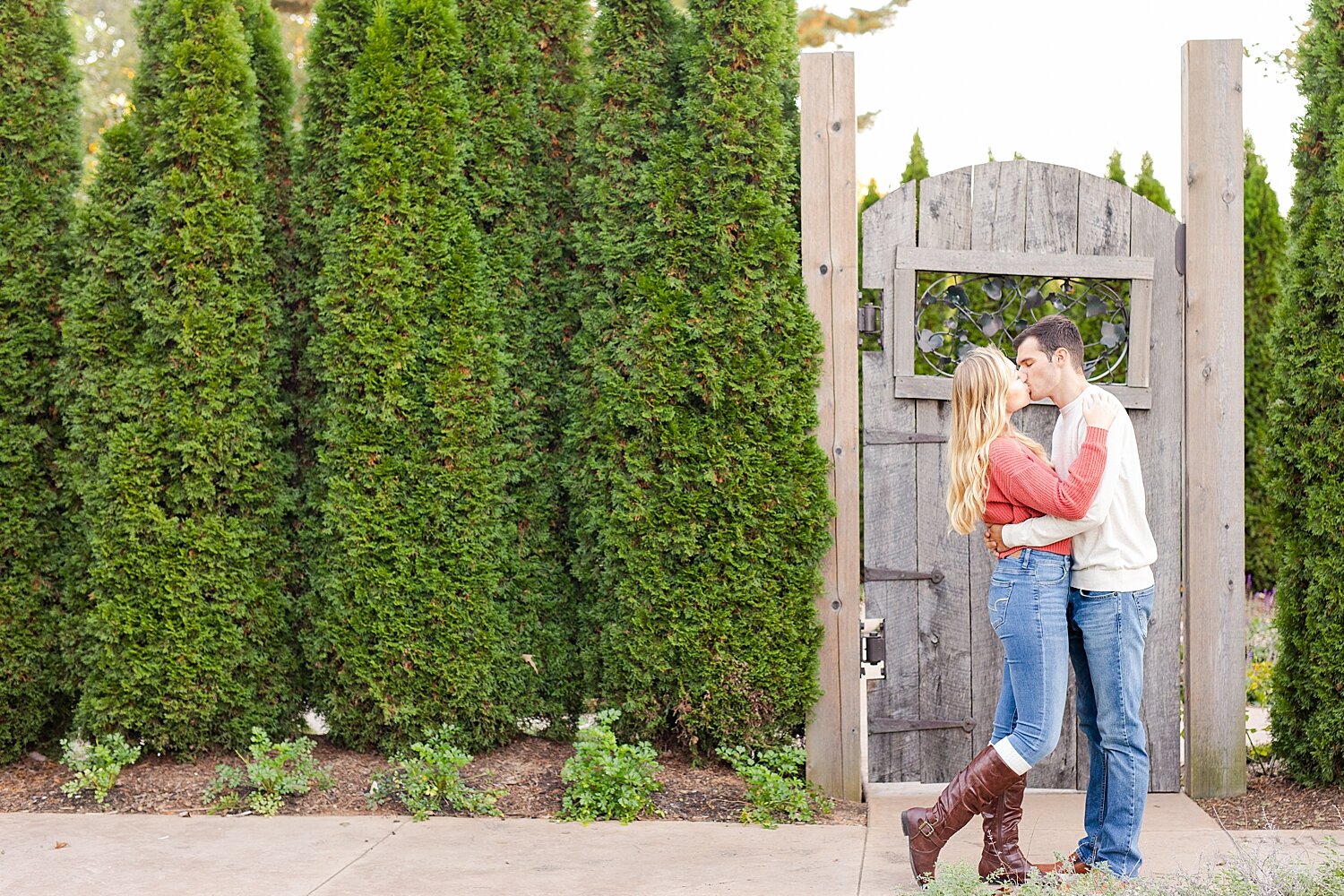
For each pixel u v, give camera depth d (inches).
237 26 175.8
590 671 178.9
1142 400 172.4
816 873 135.7
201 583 173.3
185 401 172.1
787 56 178.2
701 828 153.7
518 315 182.5
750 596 168.4
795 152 174.4
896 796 173.6
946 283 194.5
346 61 177.6
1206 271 169.6
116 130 173.9
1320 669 164.1
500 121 180.2
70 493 177.6
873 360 174.6
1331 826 154.1
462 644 175.2
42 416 180.7
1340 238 161.9
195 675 173.0
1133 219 172.4
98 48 433.1
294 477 186.5
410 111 173.0
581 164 180.5
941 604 175.3
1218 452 169.6
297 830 152.6
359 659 174.4
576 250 177.9
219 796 165.0
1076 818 160.1
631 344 169.8
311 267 181.5
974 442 132.3
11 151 176.1
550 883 132.0
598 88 172.2
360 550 173.3
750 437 169.0
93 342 173.2
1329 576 163.3
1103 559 130.6
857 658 171.6
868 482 175.0
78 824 154.9
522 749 183.8
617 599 173.8
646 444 171.3
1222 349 169.8
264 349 177.5
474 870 136.6
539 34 184.5
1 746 178.5
